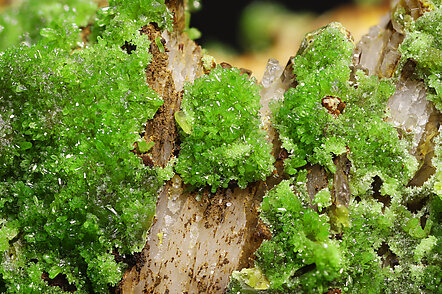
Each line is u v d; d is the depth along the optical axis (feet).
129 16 0.39
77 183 0.38
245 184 0.38
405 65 0.39
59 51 0.39
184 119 0.38
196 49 0.40
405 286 0.38
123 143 0.38
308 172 0.38
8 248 0.38
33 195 0.38
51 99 0.38
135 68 0.38
